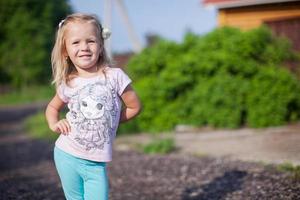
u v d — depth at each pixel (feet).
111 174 23.62
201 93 37.22
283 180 17.67
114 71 11.75
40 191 19.98
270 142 28.12
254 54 37.68
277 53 37.60
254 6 44.24
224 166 22.39
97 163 11.55
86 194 11.65
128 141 34.99
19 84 132.87
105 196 11.57
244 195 16.83
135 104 12.14
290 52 38.40
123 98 11.98
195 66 38.06
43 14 138.51
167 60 40.57
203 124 37.42
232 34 38.68
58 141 11.83
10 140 45.27
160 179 21.66
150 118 39.42
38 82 135.13
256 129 34.45
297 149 24.86
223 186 18.76
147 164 25.27
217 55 37.35
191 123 37.70
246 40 37.01
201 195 18.15
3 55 133.18
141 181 21.62
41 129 47.24
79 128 11.41
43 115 54.75
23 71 132.26
